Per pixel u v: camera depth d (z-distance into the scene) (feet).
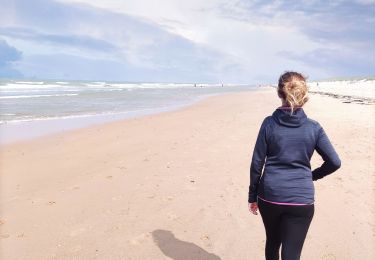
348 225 16.22
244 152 30.40
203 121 50.75
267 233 10.15
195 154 29.73
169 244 14.44
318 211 17.76
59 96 102.68
